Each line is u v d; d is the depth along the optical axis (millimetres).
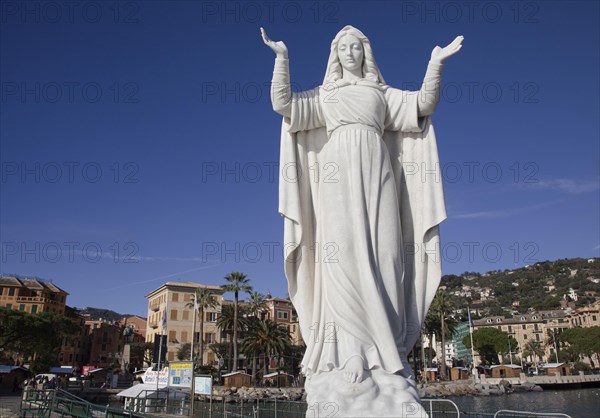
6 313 58406
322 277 9414
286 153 10148
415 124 9820
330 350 8633
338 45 10273
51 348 64125
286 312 106000
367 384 8047
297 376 78000
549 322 140375
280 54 9773
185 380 26281
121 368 101688
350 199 9258
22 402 20438
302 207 10086
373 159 9383
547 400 63531
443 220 9484
